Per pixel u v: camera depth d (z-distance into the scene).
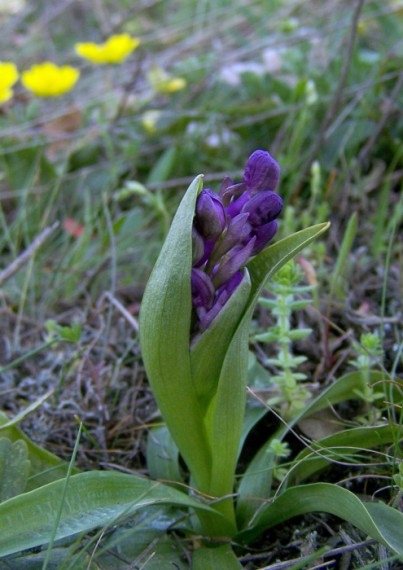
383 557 0.18
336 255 0.33
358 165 0.35
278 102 0.41
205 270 0.17
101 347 0.28
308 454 0.19
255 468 0.20
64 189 0.40
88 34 0.65
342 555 0.18
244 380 0.17
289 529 0.20
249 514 0.19
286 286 0.21
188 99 0.46
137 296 0.32
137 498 0.17
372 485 0.21
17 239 0.34
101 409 0.24
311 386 0.23
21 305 0.29
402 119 0.38
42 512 0.16
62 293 0.33
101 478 0.17
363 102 0.37
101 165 0.40
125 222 0.34
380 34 0.47
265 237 0.16
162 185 0.37
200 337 0.16
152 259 0.34
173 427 0.18
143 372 0.26
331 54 0.43
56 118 0.46
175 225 0.15
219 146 0.40
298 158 0.37
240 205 0.17
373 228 0.33
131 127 0.44
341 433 0.19
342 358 0.25
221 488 0.18
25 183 0.40
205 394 0.17
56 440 0.24
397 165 0.38
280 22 0.51
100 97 0.48
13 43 0.64
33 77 0.38
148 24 0.62
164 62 0.51
